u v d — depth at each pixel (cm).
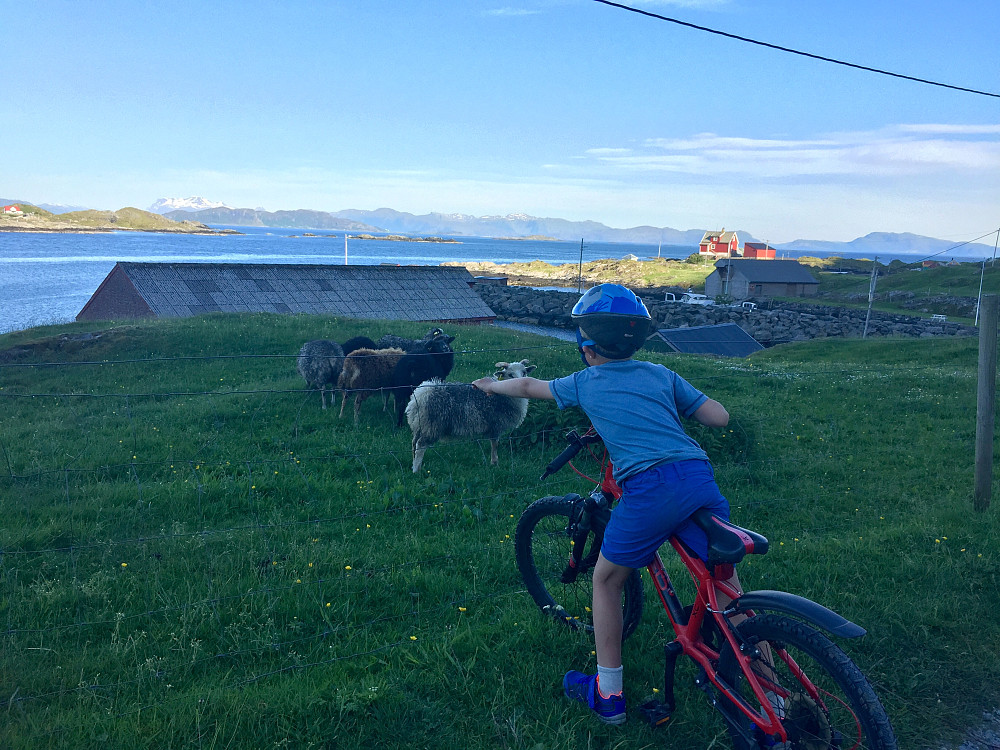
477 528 598
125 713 318
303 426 1032
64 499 670
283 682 346
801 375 1475
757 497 702
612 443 294
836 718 325
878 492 721
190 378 1465
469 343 1975
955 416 1120
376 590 456
